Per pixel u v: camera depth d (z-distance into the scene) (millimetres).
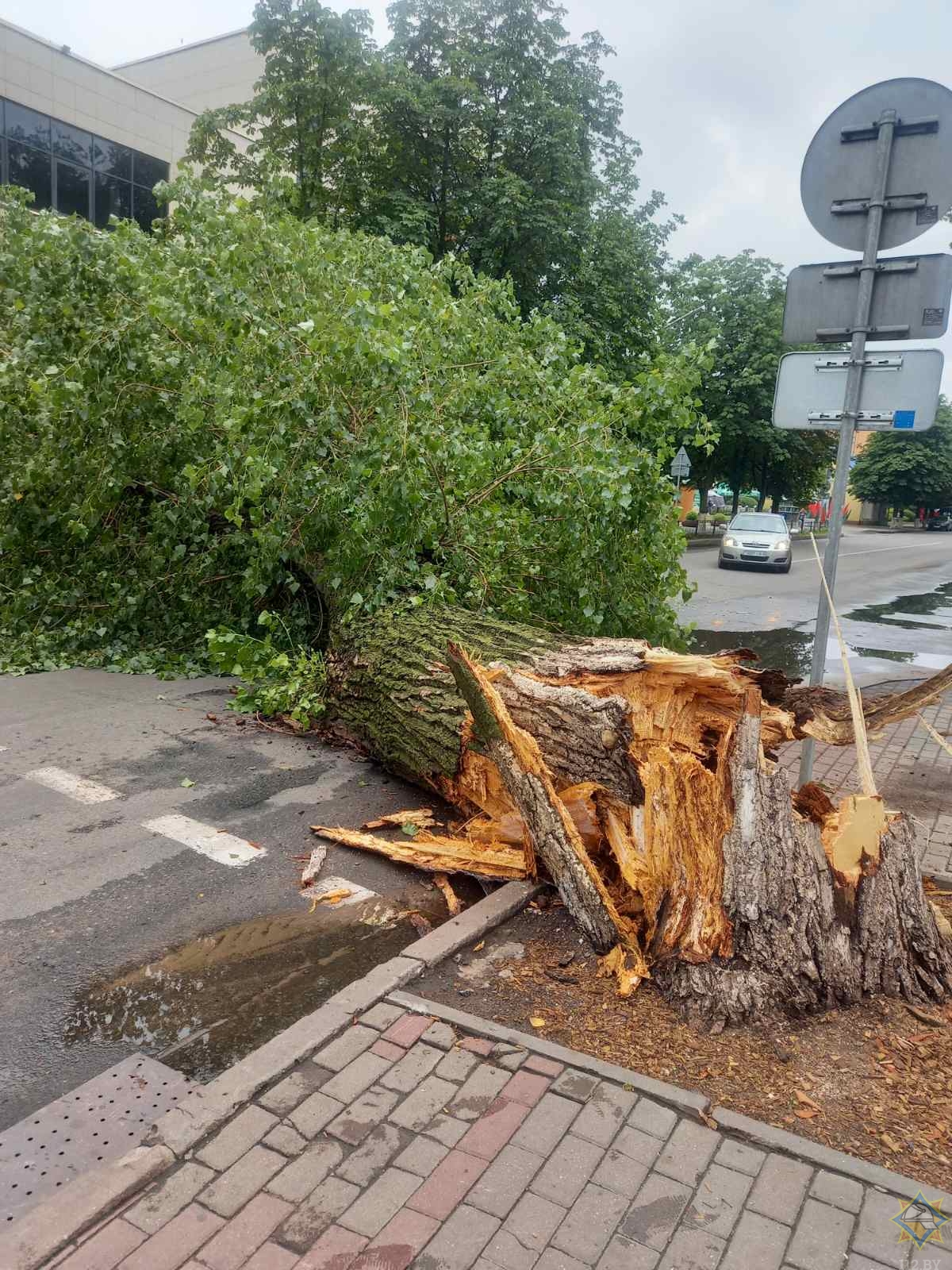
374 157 19531
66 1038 2961
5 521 8000
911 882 3277
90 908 3830
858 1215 2230
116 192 24078
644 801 3439
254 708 6645
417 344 7090
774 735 3561
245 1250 2074
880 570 25047
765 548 22203
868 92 4055
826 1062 2842
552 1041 2887
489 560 6754
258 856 4398
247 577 7121
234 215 6957
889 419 4188
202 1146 2391
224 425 6445
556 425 7465
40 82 21812
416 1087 2635
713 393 35031
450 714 4625
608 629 7289
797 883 3113
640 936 3465
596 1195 2266
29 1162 2381
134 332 7113
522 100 19281
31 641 7926
